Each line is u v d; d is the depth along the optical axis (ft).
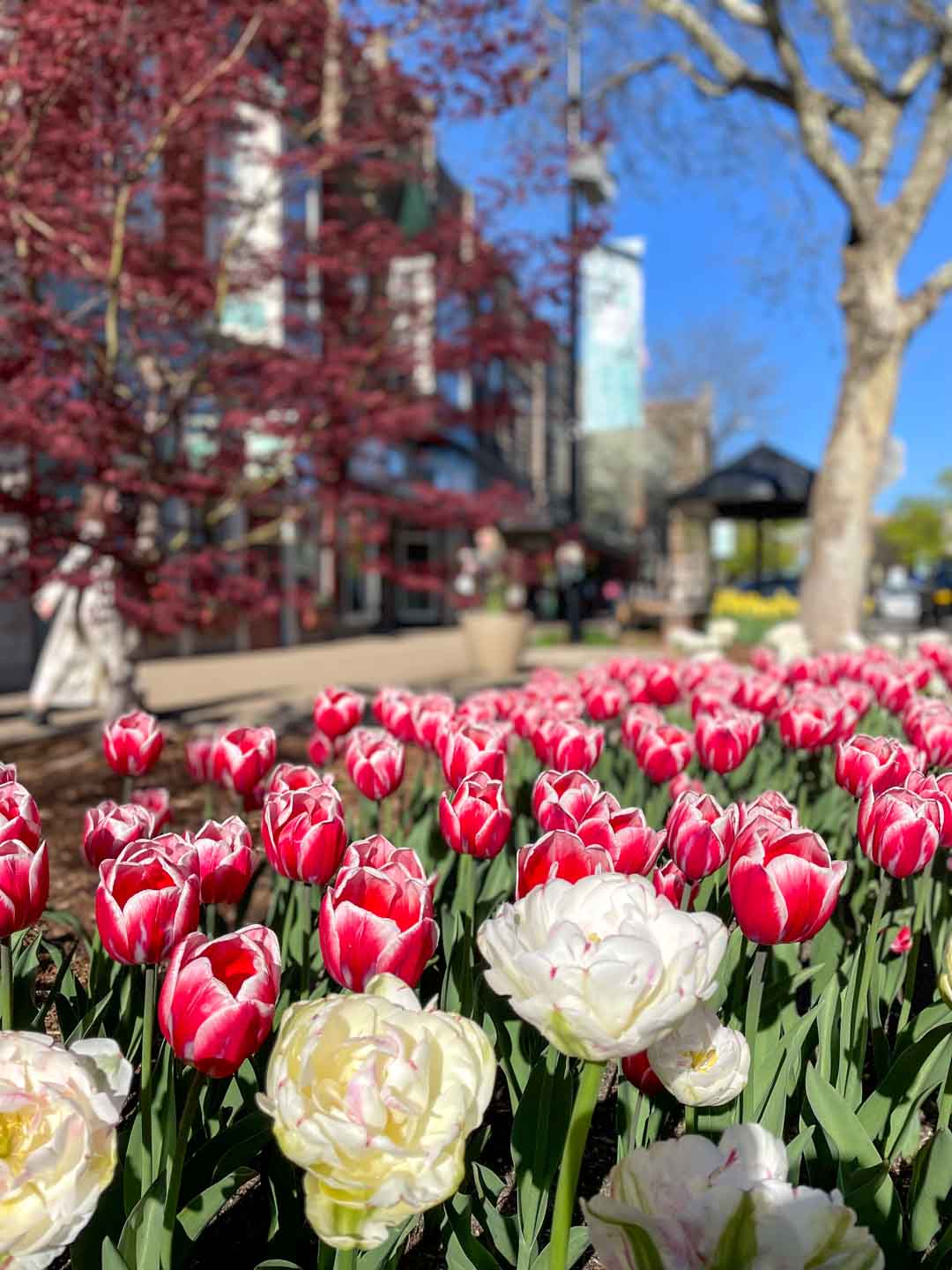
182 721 27.37
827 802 10.62
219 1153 5.02
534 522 87.25
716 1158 3.68
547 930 3.71
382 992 3.81
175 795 17.13
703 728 8.96
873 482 40.86
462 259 25.70
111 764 7.89
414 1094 3.27
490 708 10.53
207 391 23.67
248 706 31.68
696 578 91.35
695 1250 3.50
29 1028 5.94
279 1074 3.34
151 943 4.37
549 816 5.49
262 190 24.30
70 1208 3.29
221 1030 3.71
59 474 21.81
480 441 103.09
